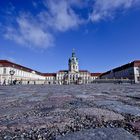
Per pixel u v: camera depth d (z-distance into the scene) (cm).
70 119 236
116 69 9644
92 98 534
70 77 10238
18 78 7556
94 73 12425
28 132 183
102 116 251
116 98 529
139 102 420
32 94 773
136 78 7144
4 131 187
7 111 310
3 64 6869
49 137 167
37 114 278
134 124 206
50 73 12044
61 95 677
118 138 160
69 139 160
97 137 163
